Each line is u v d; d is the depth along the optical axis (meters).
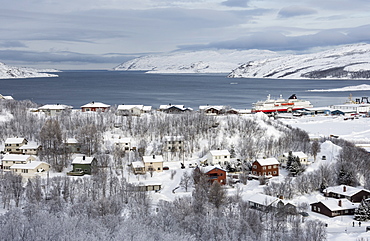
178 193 145.12
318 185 154.25
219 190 126.56
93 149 189.00
